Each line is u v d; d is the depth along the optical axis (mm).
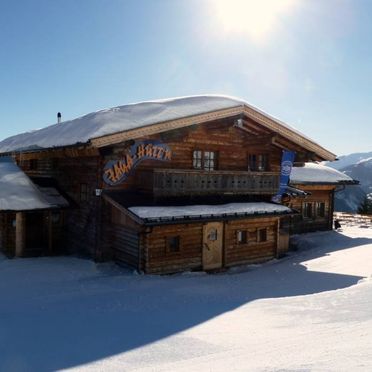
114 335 6371
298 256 17109
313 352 4852
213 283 11977
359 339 5320
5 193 15180
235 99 16953
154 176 13633
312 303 8305
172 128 14125
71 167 16359
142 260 13312
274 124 16359
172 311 8180
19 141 20750
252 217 14867
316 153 18203
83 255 15414
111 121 14211
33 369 4977
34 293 10344
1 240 15711
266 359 4730
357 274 12812
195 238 14594
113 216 14555
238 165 17109
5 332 6672
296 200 22000
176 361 5020
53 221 16844
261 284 11828
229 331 6445
